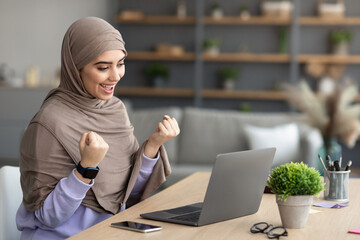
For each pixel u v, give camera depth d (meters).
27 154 1.73
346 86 4.19
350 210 1.74
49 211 1.63
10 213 1.85
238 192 1.59
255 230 1.46
